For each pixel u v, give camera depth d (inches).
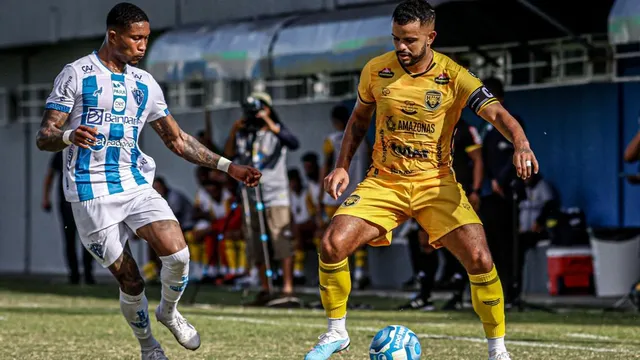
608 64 911.0
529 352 459.2
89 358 447.5
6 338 526.3
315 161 1004.6
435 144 371.9
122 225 384.2
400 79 370.3
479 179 697.0
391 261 1011.3
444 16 890.1
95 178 376.2
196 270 1048.8
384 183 375.9
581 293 872.3
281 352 468.8
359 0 962.1
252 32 993.5
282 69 959.6
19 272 1295.5
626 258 829.2
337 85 1050.7
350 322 620.7
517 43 948.0
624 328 579.2
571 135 943.0
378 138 377.7
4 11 1254.9
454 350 471.8
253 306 762.8
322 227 925.8
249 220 767.1
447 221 366.9
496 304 363.3
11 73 1314.0
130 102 380.8
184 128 1171.3
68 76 374.3
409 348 358.6
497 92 677.9
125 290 381.4
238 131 774.5
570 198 947.3
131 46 375.6
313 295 891.4
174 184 1177.4
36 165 1290.6
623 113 914.1
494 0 887.1
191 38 1043.9
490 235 701.3
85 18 1173.1
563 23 898.7
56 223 1272.1
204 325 594.6
